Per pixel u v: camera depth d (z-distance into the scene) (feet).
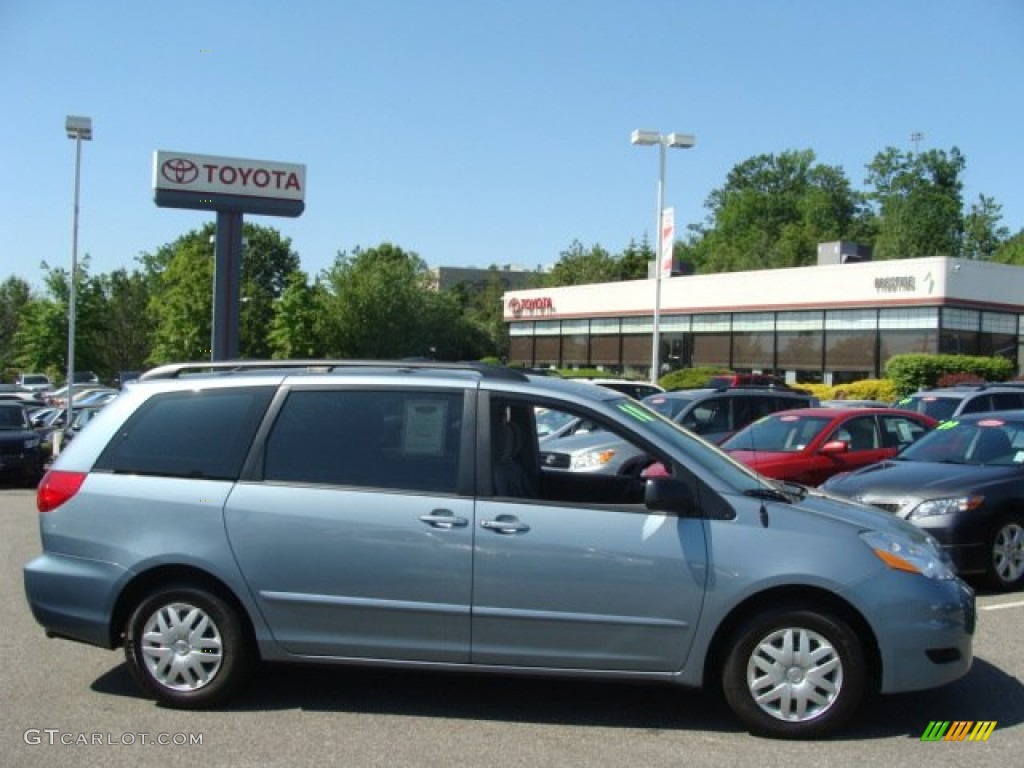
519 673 16.47
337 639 16.78
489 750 15.60
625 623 16.08
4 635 22.58
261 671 19.75
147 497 17.35
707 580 15.96
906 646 15.85
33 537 38.47
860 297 124.57
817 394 114.32
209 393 17.94
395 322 190.29
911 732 16.48
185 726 16.62
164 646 17.35
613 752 15.53
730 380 104.01
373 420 17.33
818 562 15.85
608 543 16.14
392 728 16.58
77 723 16.76
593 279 245.86
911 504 26.91
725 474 17.26
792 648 16.02
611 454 28.45
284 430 17.46
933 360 106.93
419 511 16.58
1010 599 26.45
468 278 418.10
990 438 30.58
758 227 292.61
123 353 191.11
